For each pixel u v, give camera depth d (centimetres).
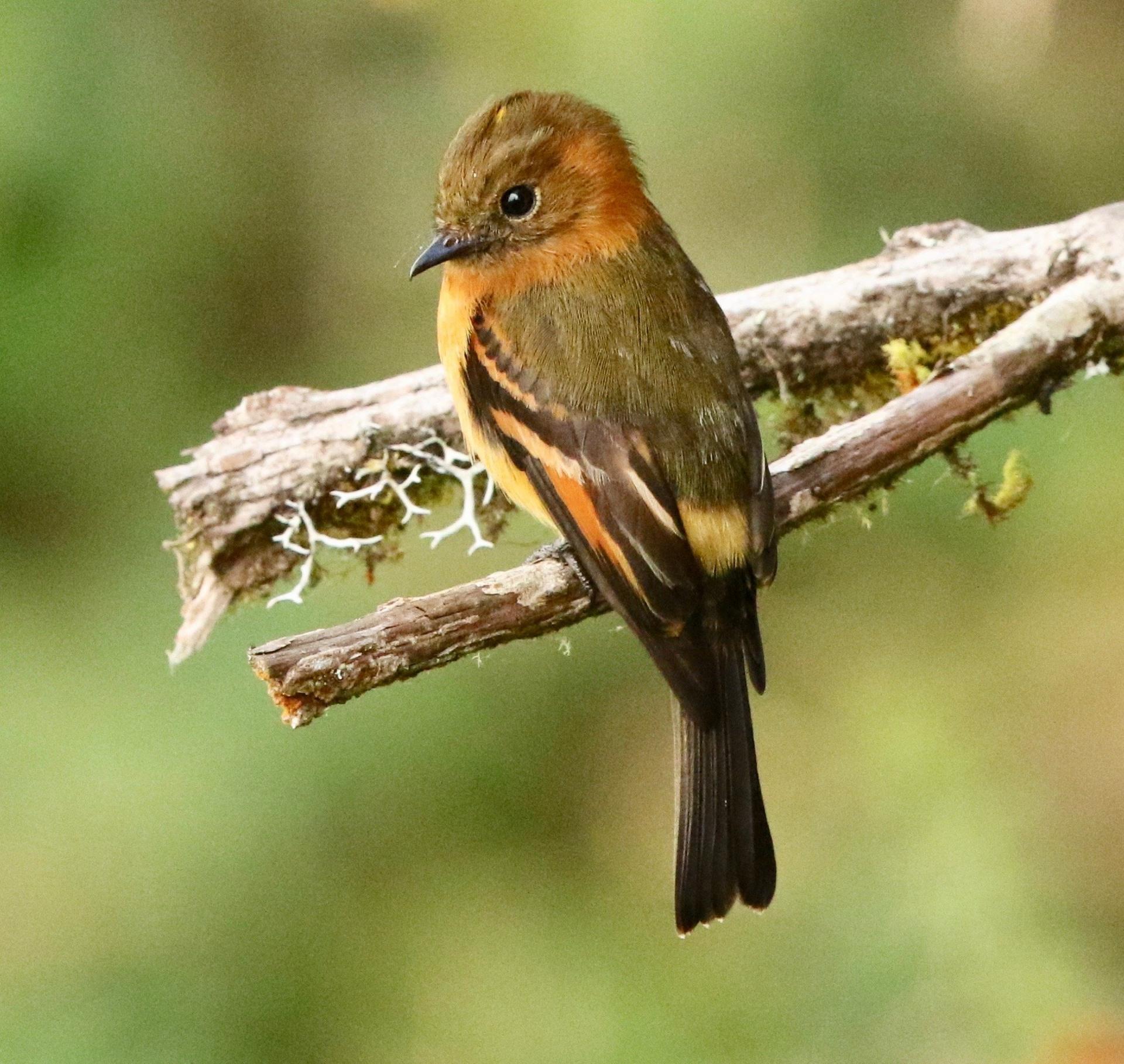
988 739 1252
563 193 868
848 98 1239
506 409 851
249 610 1125
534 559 854
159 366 1230
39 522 1202
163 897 1109
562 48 1240
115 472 1212
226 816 1113
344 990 1130
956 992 1094
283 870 1126
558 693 1266
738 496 817
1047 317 911
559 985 1148
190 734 1113
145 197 1217
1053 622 1317
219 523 943
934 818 1179
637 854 1225
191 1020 1096
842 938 1132
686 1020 1116
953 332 991
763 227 1252
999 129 1254
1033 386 912
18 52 1153
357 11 1321
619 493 816
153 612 1155
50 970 1090
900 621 1334
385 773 1169
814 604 1341
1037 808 1218
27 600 1165
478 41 1268
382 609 764
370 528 970
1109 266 947
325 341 1310
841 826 1217
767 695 1310
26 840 1098
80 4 1178
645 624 804
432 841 1193
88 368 1209
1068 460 1222
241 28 1291
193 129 1252
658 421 822
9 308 1185
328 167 1316
